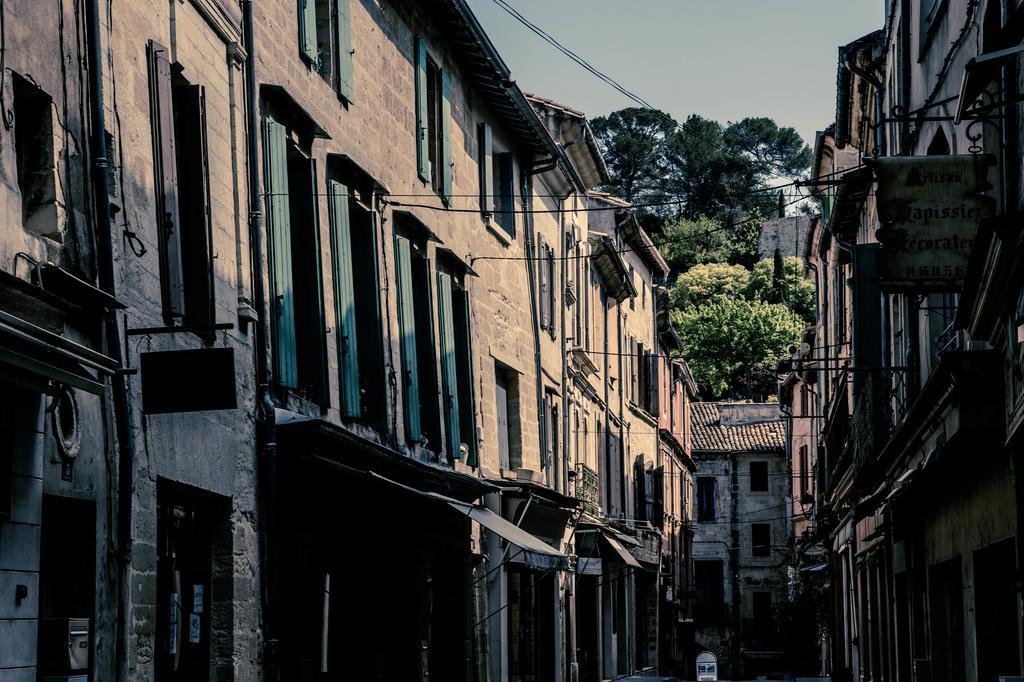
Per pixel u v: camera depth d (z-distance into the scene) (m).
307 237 16.95
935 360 18.98
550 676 29.62
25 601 9.55
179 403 11.33
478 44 23.95
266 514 14.58
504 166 28.17
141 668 11.34
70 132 10.78
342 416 17.53
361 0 19.55
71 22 10.92
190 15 13.69
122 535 11.07
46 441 9.94
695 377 97.12
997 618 15.83
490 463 25.33
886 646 29.14
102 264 11.05
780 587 73.75
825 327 44.03
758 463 75.19
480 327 25.17
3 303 9.04
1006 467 14.68
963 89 10.76
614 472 42.97
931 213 13.68
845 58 25.91
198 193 13.37
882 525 26.44
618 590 42.69
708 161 113.94
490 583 24.47
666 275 53.88
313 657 16.14
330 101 18.14
